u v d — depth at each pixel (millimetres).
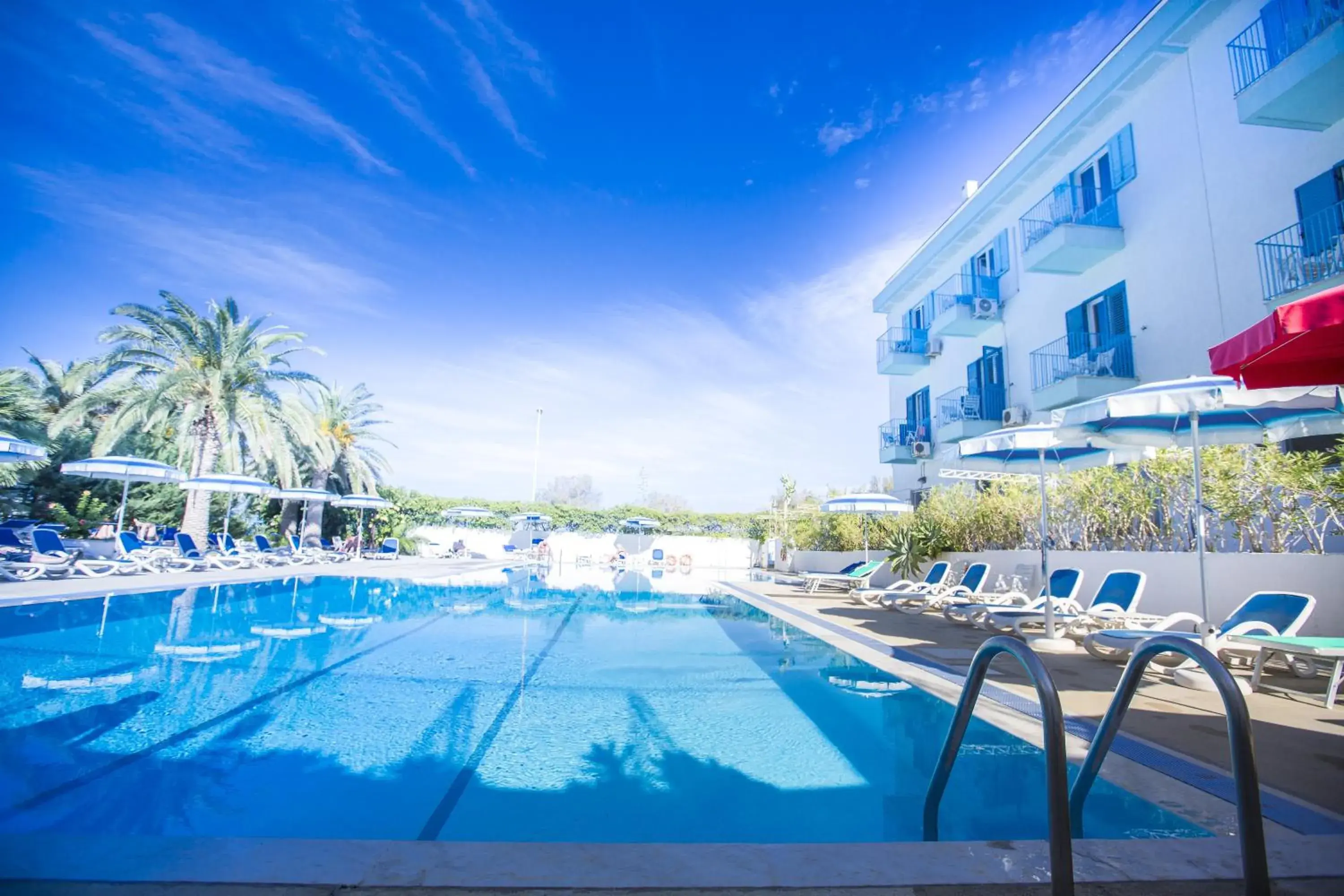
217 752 4633
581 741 5055
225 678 6832
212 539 22078
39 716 5383
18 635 8656
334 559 23797
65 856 2350
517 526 33938
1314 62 9219
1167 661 7000
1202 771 3719
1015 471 9938
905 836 3418
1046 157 16188
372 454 30188
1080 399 14031
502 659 8234
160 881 2188
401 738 5039
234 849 2439
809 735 5215
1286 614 6094
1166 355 12992
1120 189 14266
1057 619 8547
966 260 20156
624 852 2510
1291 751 4047
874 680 7125
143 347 20016
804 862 2455
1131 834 3076
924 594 11555
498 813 3719
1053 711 1992
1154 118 13469
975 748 4727
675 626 11391
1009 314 18047
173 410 20688
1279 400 5434
